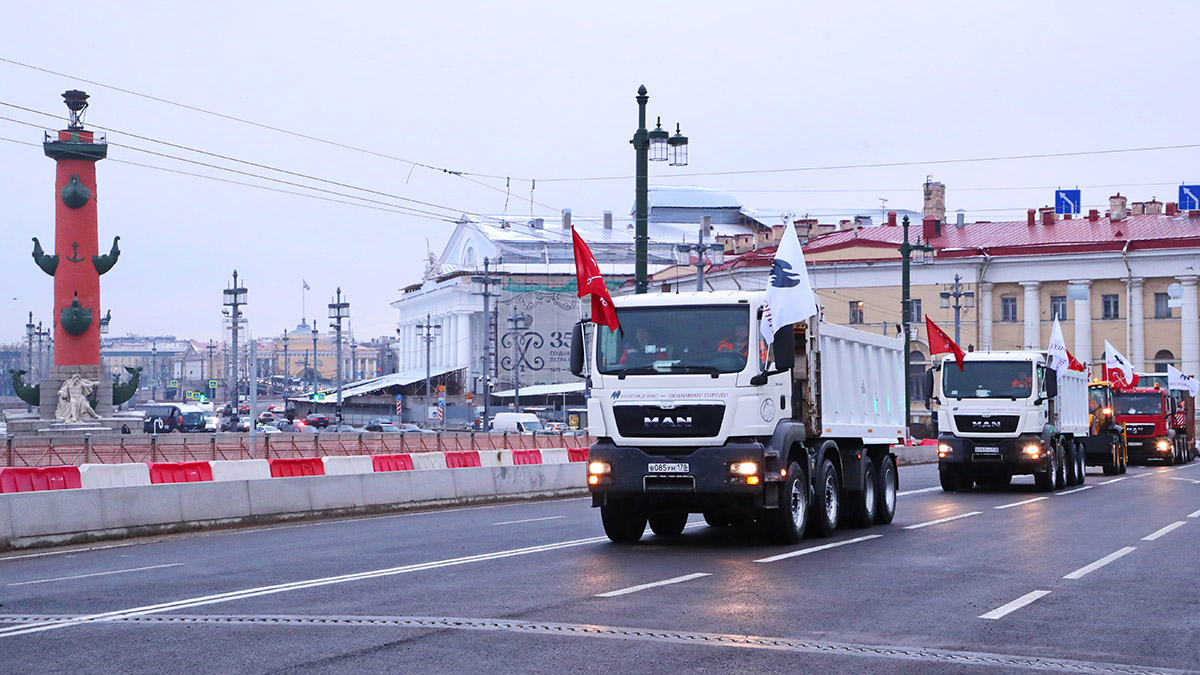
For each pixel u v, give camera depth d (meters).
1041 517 22.28
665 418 16.30
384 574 13.42
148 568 14.66
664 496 16.22
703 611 10.66
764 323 16.42
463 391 116.88
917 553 15.74
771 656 8.69
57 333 65.19
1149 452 52.59
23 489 19.14
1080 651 9.10
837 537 18.16
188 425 89.25
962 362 31.48
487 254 128.38
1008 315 80.19
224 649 8.91
